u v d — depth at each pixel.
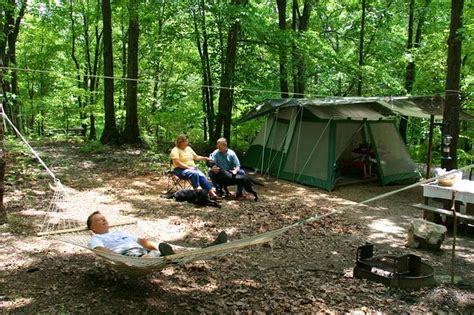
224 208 7.49
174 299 3.97
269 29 12.46
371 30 14.86
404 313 3.83
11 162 9.88
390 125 10.92
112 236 4.49
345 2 15.67
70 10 18.45
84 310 3.63
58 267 4.53
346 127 10.16
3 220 5.87
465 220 6.28
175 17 13.55
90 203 7.39
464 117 9.68
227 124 13.44
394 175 10.37
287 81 14.20
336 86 16.00
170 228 6.23
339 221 6.93
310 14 16.84
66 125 19.67
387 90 14.37
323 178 9.61
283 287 4.33
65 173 9.56
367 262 4.75
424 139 17.33
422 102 8.98
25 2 14.72
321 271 4.80
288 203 8.06
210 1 12.48
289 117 10.89
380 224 6.87
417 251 5.57
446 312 3.86
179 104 15.45
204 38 13.55
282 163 10.68
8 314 3.51
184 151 8.36
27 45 19.14
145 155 11.39
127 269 3.80
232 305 3.89
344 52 16.38
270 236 3.93
